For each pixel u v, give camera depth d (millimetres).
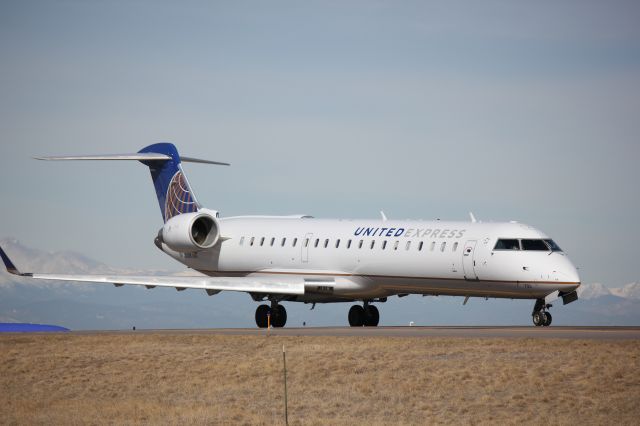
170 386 93500
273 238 145625
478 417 80375
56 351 111062
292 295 139375
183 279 136000
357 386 89562
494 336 108000
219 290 136000
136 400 89062
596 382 87250
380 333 114875
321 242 140000
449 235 128250
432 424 78500
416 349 101375
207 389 91688
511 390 86750
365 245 135000
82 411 85625
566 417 79562
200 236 150875
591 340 101250
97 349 111375
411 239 131000
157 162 156500
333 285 136375
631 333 109000
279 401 86625
